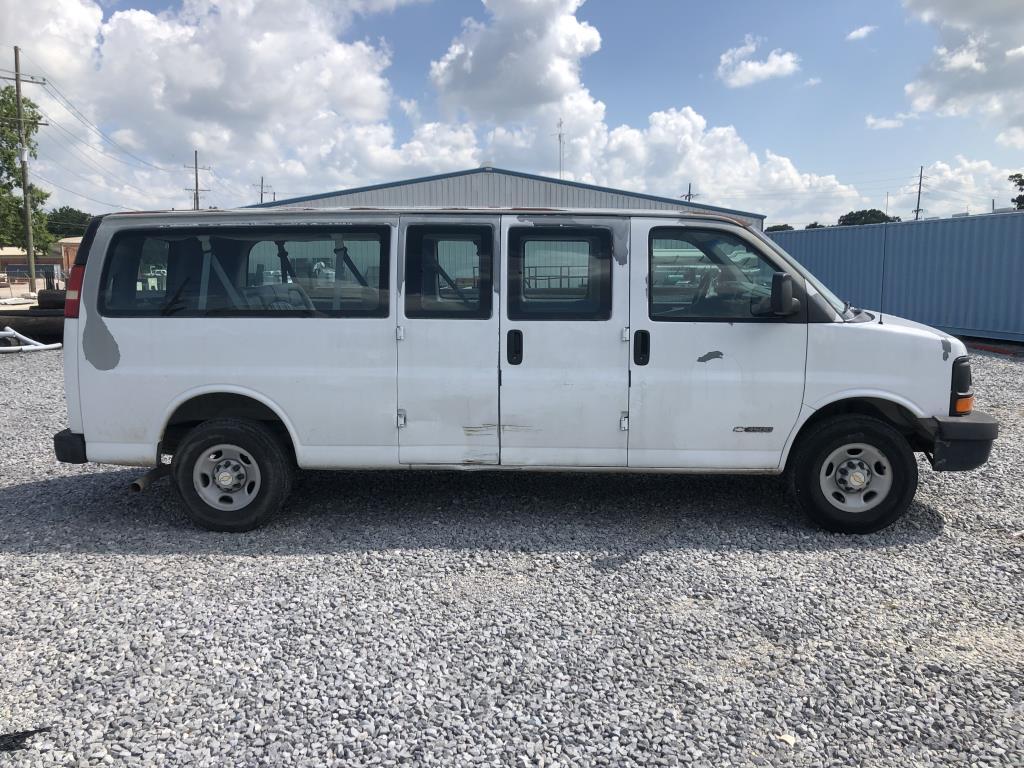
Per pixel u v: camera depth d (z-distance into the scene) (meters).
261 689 3.30
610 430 5.19
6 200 51.94
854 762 2.84
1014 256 15.40
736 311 5.13
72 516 5.68
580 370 5.16
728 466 5.20
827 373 5.09
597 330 5.14
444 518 5.56
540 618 3.96
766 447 5.17
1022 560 4.74
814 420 5.29
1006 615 3.99
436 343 5.18
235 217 5.26
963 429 5.00
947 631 3.82
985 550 4.90
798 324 5.09
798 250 22.33
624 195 26.36
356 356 5.21
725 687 3.32
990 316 15.97
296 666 3.48
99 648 3.64
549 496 6.06
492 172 26.27
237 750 2.90
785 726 3.05
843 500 5.19
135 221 5.28
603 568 4.61
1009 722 3.07
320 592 4.28
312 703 3.19
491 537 5.15
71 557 4.84
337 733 3.00
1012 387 11.09
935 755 2.88
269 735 2.99
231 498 5.32
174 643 3.69
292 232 5.23
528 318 5.16
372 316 5.20
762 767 2.81
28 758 2.84
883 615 3.99
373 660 3.53
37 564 4.72
